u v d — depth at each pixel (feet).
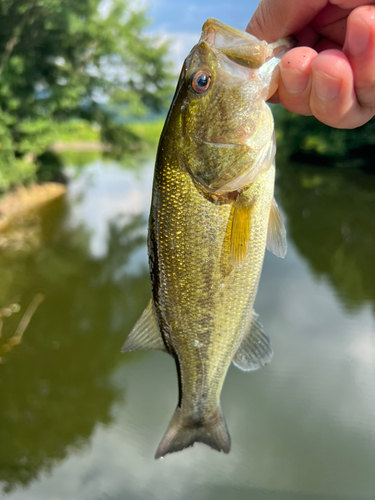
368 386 2.31
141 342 0.79
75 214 6.29
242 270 0.70
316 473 1.88
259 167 0.68
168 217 0.69
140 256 4.64
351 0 0.63
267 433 2.07
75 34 7.39
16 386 2.56
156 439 2.18
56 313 3.38
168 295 0.73
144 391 2.52
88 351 2.90
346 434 2.04
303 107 0.64
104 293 3.74
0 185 5.89
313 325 2.89
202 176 0.67
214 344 0.73
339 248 4.30
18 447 2.18
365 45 0.55
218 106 0.66
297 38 0.72
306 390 2.31
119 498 1.86
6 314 3.28
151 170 10.78
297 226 5.11
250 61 0.65
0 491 1.94
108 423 2.29
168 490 1.87
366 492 1.77
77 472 2.01
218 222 0.68
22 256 4.60
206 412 0.79
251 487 1.85
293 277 3.62
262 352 0.78
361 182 7.48
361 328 2.83
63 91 7.17
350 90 0.58
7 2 5.53
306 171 9.21
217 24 0.67
